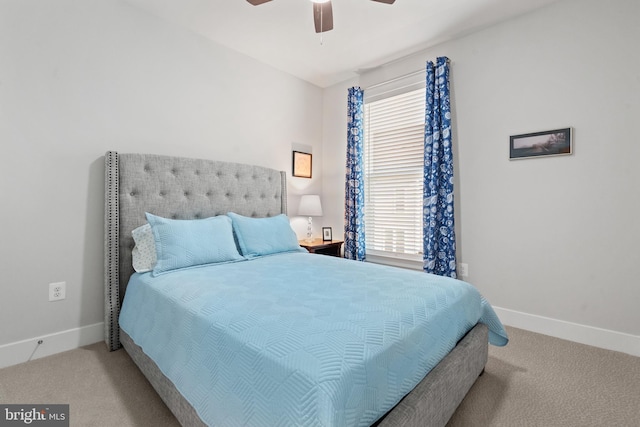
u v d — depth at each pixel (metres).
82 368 1.90
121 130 2.38
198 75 2.83
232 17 2.56
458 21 2.63
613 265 2.20
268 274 1.96
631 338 2.12
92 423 1.41
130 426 1.39
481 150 2.78
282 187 3.48
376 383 0.98
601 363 1.99
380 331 1.12
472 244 2.84
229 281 1.77
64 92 2.12
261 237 2.70
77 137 2.18
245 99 3.20
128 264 2.28
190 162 2.66
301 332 1.08
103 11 2.28
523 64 2.55
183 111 2.73
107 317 2.15
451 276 2.85
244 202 3.05
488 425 1.41
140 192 2.36
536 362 2.00
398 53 3.17
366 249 3.69
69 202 2.15
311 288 1.62
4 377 1.79
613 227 2.19
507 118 2.63
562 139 2.36
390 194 3.46
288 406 0.86
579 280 2.32
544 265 2.47
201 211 2.72
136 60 2.44
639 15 2.09
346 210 3.71
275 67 3.48
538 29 2.47
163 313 1.58
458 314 1.56
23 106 1.97
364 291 1.56
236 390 1.01
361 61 3.35
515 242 2.61
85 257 2.22
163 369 1.42
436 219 2.93
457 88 2.90
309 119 3.91
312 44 2.99
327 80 3.85
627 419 1.45
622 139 2.15
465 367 1.47
